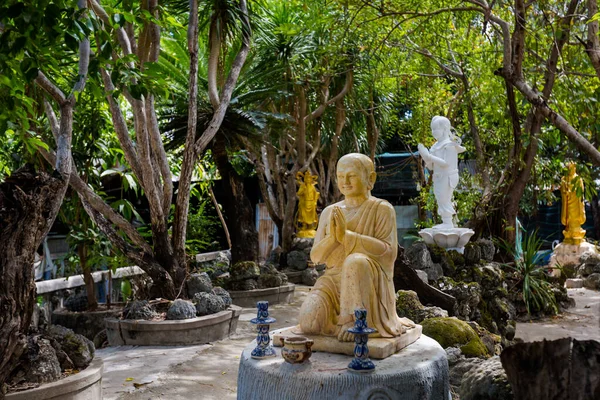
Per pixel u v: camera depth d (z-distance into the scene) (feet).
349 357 13.53
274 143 49.24
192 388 18.63
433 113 54.65
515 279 34.30
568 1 33.40
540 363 9.26
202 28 32.04
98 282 33.47
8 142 28.94
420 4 35.27
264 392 12.73
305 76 44.68
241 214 40.19
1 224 12.38
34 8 13.74
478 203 41.39
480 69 40.93
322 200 55.88
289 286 36.73
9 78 16.55
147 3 25.71
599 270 45.01
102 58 15.88
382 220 15.01
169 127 37.81
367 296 14.03
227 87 29.50
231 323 27.07
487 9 26.89
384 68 44.93
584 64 32.14
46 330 15.99
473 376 12.60
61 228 42.37
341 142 55.52
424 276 30.42
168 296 27.40
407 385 12.39
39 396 13.56
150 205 27.55
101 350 24.22
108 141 32.14
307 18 38.60
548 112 23.88
